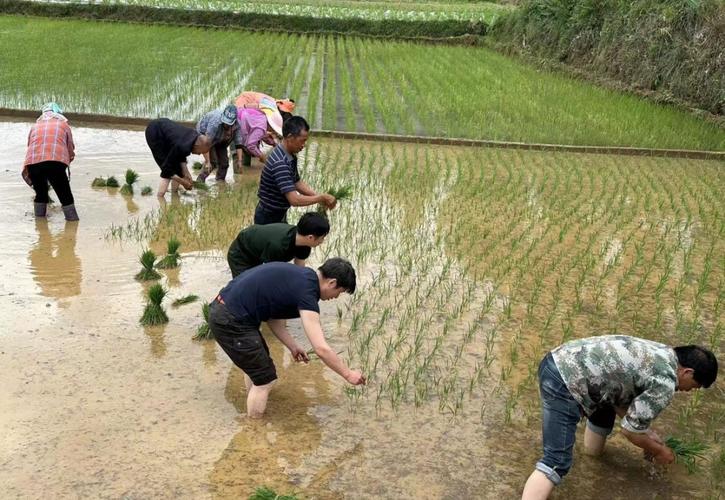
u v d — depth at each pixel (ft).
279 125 36.70
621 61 70.28
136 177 34.06
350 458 15.10
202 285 23.47
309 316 15.11
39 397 16.51
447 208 33.24
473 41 95.55
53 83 56.29
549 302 23.72
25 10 90.38
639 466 15.52
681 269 27.35
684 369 13.39
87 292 22.43
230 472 14.33
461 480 14.65
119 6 92.12
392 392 17.79
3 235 27.17
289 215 30.73
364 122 52.01
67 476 13.87
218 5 106.63
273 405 16.92
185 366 18.37
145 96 54.44
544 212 33.30
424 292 23.95
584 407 13.71
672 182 40.96
